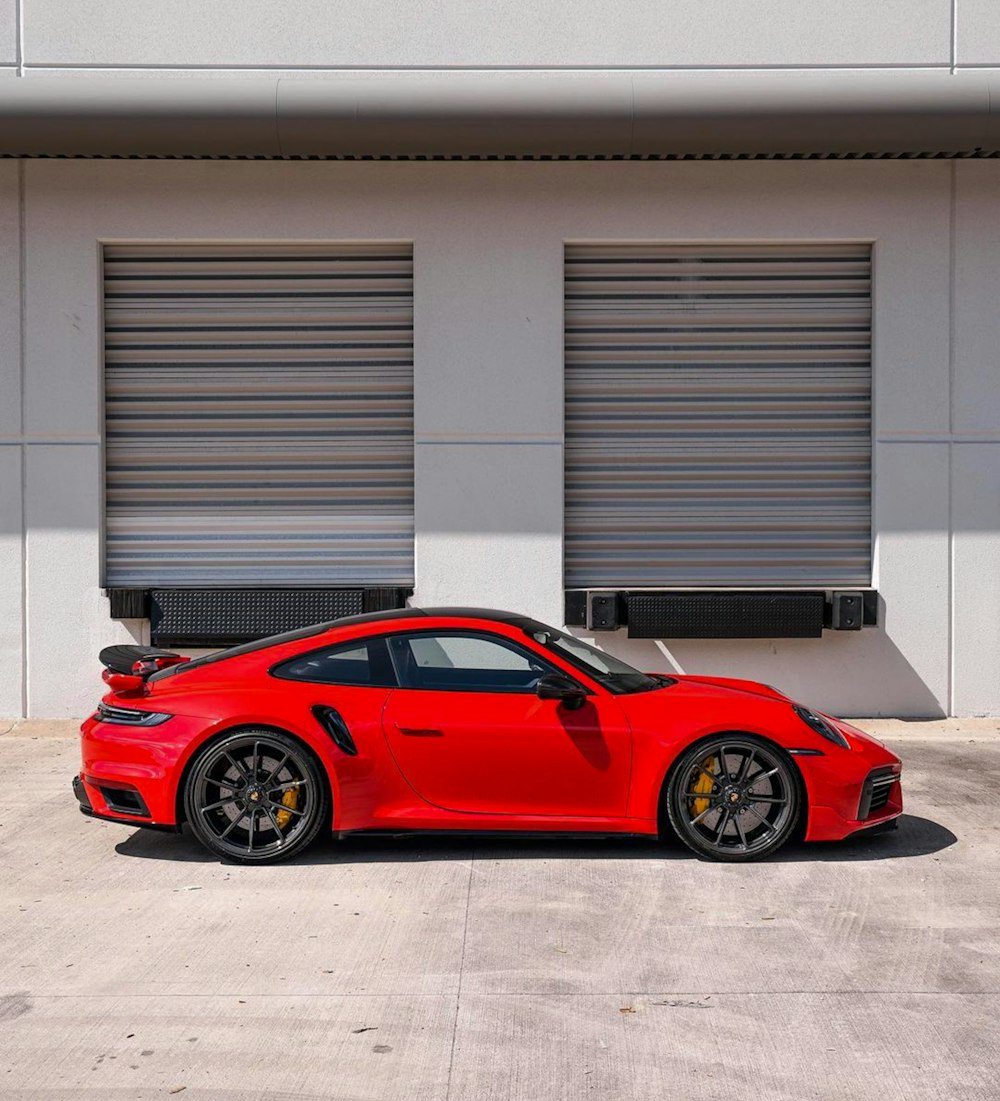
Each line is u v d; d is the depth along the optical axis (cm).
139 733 577
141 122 914
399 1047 365
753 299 1019
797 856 590
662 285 1019
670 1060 355
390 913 500
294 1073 347
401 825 568
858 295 1020
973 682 1002
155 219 995
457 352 999
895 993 409
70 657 993
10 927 484
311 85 922
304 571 1020
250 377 1016
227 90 919
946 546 1001
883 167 997
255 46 987
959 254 998
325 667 589
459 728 568
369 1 987
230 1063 354
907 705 1002
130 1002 403
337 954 450
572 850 604
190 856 596
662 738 570
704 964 438
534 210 998
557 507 1002
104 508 1011
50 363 991
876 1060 355
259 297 1015
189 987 416
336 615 983
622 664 648
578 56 991
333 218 998
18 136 916
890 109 914
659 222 1001
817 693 1002
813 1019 386
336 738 567
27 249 990
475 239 998
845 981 421
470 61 990
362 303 1016
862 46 991
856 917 494
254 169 995
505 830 571
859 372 1014
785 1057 357
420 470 1000
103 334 1007
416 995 408
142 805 574
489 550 1000
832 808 572
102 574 1008
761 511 1020
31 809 704
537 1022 384
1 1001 404
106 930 479
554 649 596
